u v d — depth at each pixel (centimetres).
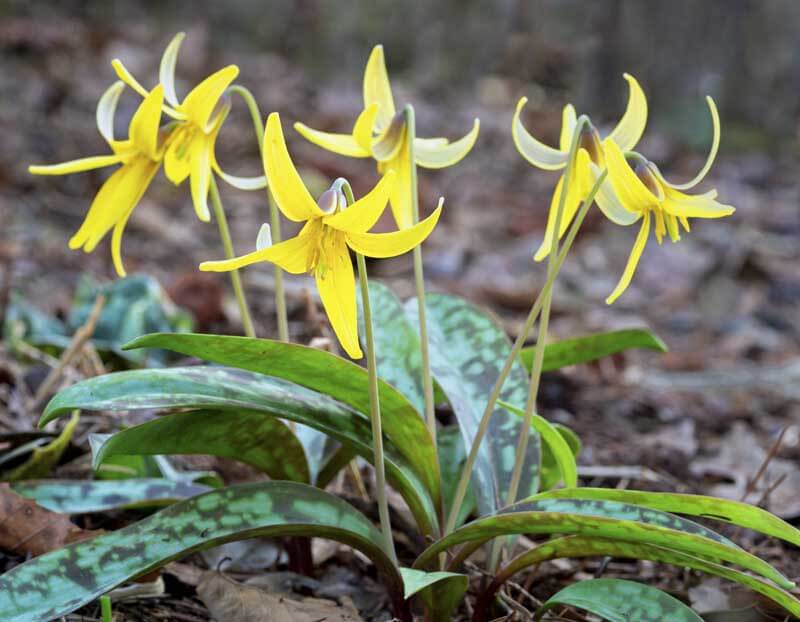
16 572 47
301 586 55
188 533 48
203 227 133
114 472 59
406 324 57
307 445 56
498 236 153
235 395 50
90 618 52
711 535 47
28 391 67
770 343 117
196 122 50
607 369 94
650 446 72
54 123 162
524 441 51
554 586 57
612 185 49
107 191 51
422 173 180
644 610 48
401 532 59
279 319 55
